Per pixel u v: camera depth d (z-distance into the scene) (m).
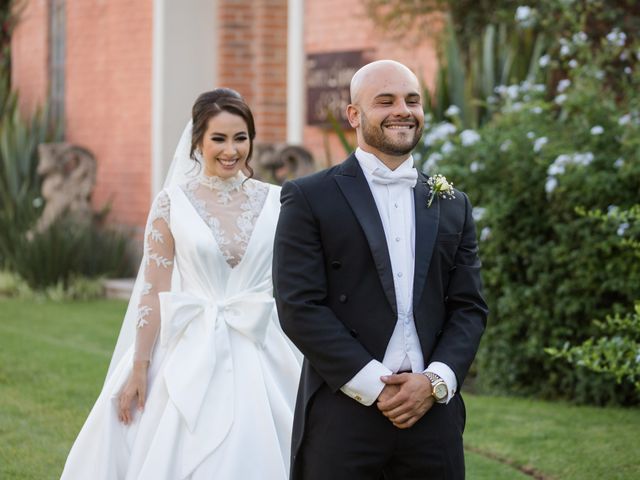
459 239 4.21
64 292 14.62
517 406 7.97
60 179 15.63
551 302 8.20
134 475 4.88
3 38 20.69
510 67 10.29
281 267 4.05
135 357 5.03
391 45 12.20
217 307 5.05
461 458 4.11
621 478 5.99
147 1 16.19
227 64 15.42
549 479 6.05
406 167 4.19
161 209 5.16
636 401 8.08
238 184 5.25
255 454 4.87
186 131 5.39
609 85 9.66
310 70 13.14
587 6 9.75
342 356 3.92
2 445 6.86
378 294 4.03
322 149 13.05
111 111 17.25
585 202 7.91
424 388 3.90
